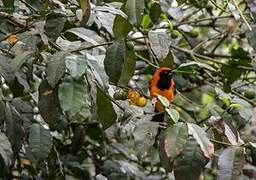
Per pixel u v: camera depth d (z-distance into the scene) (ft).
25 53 10.06
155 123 9.76
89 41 10.09
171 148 9.09
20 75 11.39
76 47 10.25
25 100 12.17
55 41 10.36
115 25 9.97
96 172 14.44
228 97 11.98
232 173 9.14
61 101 9.30
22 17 10.92
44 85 9.70
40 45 10.72
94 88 10.00
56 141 14.05
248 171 10.68
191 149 9.12
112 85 10.79
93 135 14.39
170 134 9.16
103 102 9.93
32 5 12.09
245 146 9.55
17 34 10.68
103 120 10.03
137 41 14.14
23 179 12.78
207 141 9.14
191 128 9.20
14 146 10.50
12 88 11.48
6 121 10.48
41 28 10.44
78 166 13.73
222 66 14.79
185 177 9.06
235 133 9.86
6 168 11.00
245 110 11.87
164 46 10.14
